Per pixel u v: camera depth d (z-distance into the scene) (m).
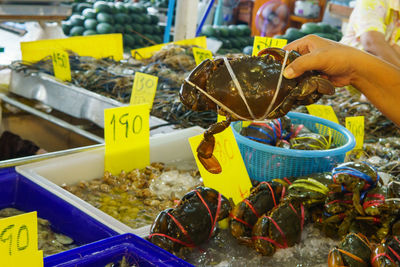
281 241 1.28
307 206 1.39
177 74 3.16
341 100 2.99
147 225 1.40
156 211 1.62
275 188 1.42
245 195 1.63
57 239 1.42
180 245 1.25
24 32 3.86
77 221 1.41
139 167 1.91
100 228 1.34
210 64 1.04
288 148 1.69
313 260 1.31
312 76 1.09
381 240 1.31
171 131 2.30
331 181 1.42
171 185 1.76
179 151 2.09
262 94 1.00
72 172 1.74
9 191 1.60
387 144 2.21
